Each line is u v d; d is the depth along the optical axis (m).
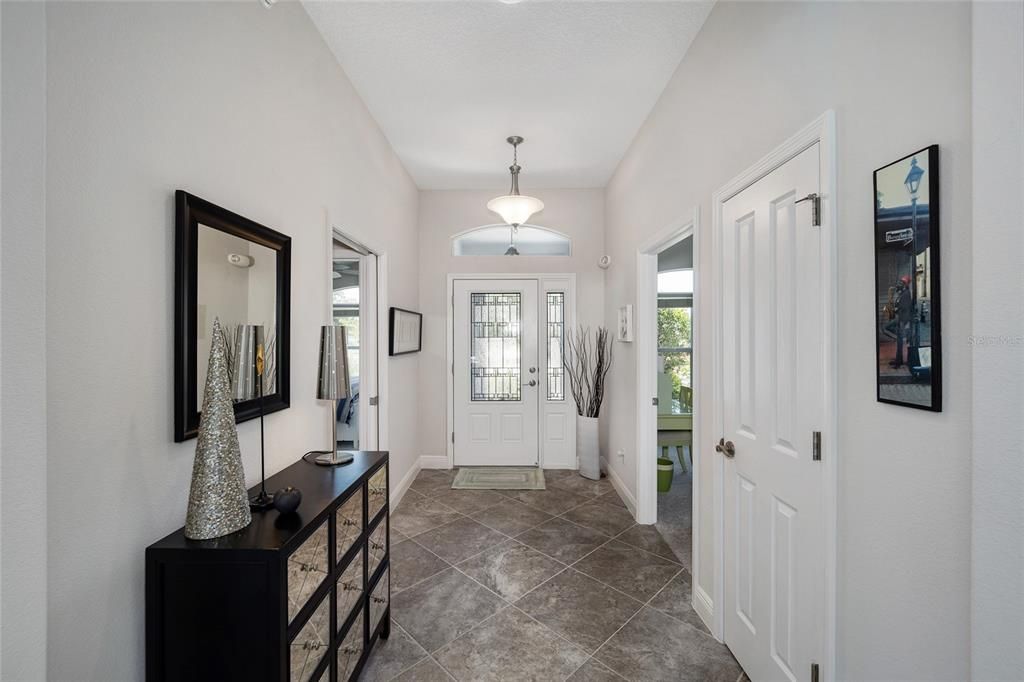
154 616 1.10
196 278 1.28
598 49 2.32
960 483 0.88
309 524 1.25
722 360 1.92
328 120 2.29
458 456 4.68
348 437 4.56
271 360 1.69
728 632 1.88
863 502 1.14
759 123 1.61
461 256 4.64
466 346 4.67
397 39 2.24
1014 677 0.76
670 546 2.83
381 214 3.25
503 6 2.03
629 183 3.50
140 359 1.11
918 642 0.98
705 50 2.09
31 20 0.77
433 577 2.46
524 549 2.79
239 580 1.10
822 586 1.28
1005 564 0.77
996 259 0.78
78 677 0.96
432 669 1.77
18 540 0.76
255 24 1.62
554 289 4.66
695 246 2.18
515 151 3.50
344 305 5.04
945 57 0.91
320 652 1.34
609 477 4.25
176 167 1.23
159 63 1.17
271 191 1.73
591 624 2.06
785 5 1.45
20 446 0.77
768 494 1.57
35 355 0.78
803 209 1.35
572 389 4.62
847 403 1.19
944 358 0.91
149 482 1.14
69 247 0.93
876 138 1.08
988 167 0.79
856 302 1.16
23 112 0.77
